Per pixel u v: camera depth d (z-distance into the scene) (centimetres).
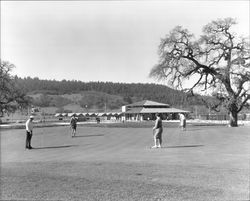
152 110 12456
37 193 1206
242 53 5484
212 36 5709
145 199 1097
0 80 8431
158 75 5869
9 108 8738
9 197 1170
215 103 5794
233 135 3106
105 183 1291
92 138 3388
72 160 1884
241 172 1378
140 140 2958
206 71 5850
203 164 1581
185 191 1138
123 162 1728
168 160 1741
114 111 15612
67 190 1220
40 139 3525
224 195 1084
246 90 5462
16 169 1630
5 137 3825
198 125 6091
